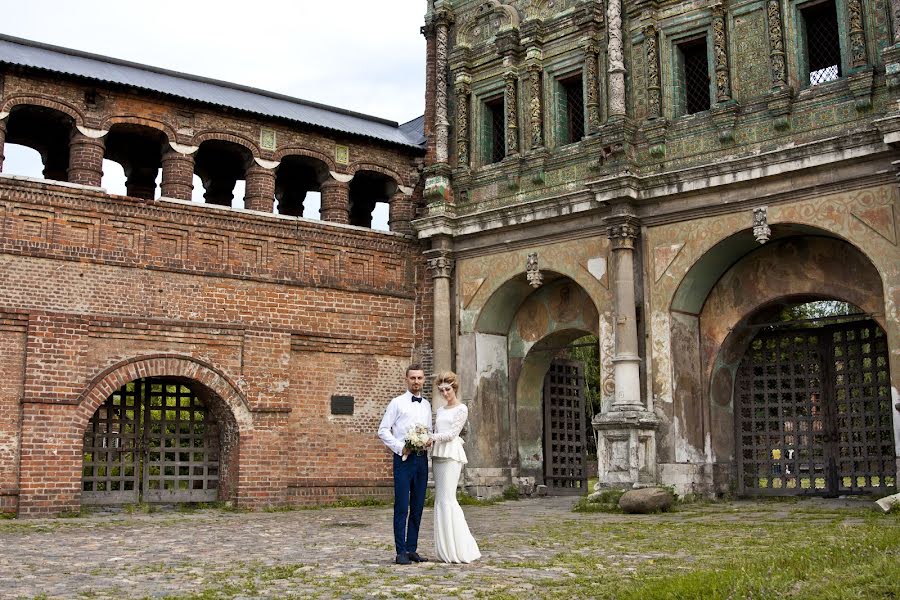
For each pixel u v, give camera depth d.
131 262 19.80
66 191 19.22
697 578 7.61
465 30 24.17
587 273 20.83
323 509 20.64
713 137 19.36
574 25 21.95
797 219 17.97
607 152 20.47
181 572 9.30
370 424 22.59
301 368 21.83
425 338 23.45
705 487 19.72
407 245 23.77
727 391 20.78
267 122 22.08
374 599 7.58
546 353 23.73
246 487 20.31
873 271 18.42
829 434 20.05
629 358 19.33
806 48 18.89
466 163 23.48
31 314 18.47
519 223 21.80
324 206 23.12
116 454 20.61
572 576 8.59
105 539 13.08
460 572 8.92
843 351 20.02
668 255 19.67
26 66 18.98
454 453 9.82
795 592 7.16
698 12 19.98
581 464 25.00
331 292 22.36
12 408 18.22
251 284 21.23
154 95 20.44
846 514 15.20
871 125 17.06
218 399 20.52
